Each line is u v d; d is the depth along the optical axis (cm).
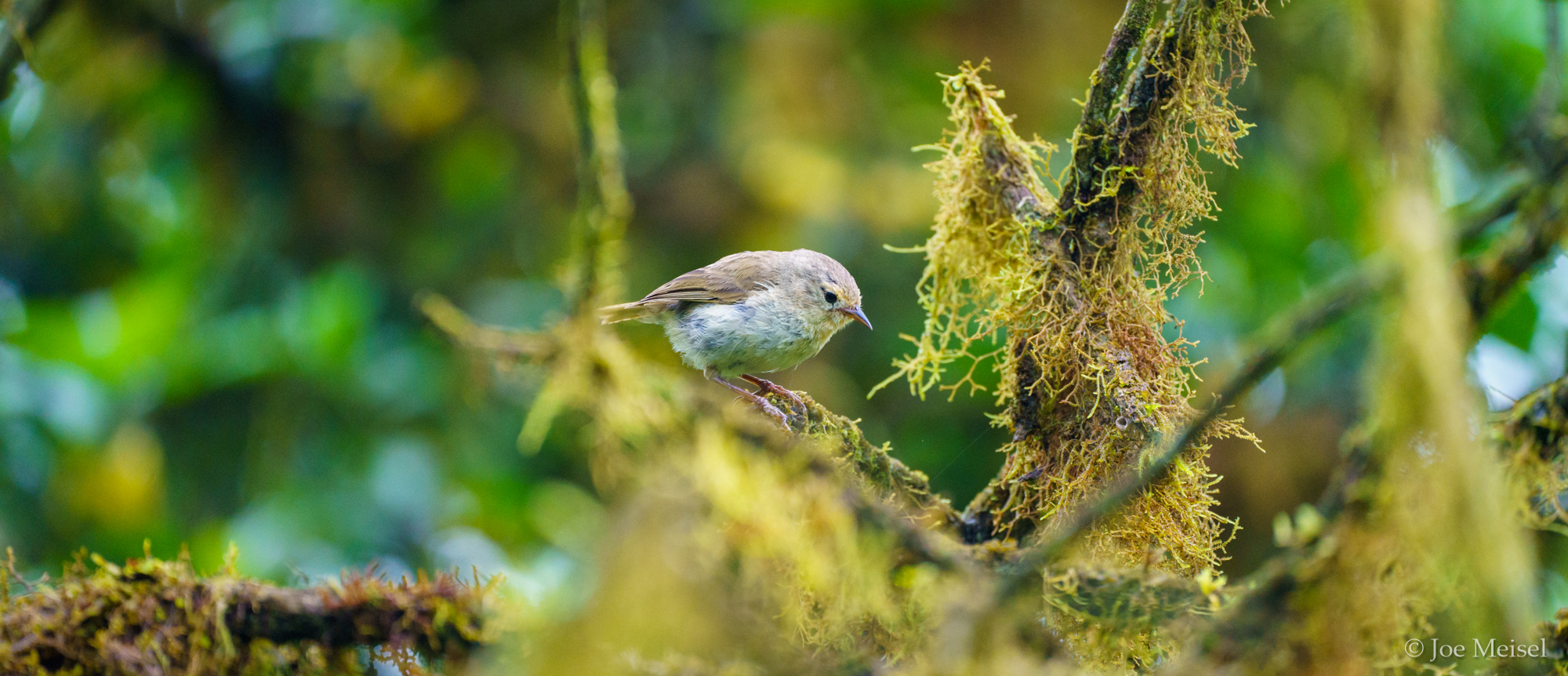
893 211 1603
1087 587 536
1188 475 617
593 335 539
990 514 704
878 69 1670
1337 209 1302
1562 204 414
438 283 1528
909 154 1642
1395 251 412
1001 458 1384
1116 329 651
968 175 736
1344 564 440
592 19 612
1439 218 415
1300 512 461
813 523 516
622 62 1628
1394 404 417
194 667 575
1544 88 443
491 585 580
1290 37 1279
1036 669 502
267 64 1469
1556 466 482
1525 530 484
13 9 966
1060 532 562
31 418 1193
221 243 1467
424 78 1516
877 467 741
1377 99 423
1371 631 454
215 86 1474
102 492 1210
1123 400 630
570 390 530
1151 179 644
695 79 1642
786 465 520
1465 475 405
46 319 1221
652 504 496
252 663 580
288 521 1221
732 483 493
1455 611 470
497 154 1580
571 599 523
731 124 1628
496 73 1585
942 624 484
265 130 1502
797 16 1630
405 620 571
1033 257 681
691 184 1612
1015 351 693
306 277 1477
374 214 1541
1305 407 1259
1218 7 617
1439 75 446
